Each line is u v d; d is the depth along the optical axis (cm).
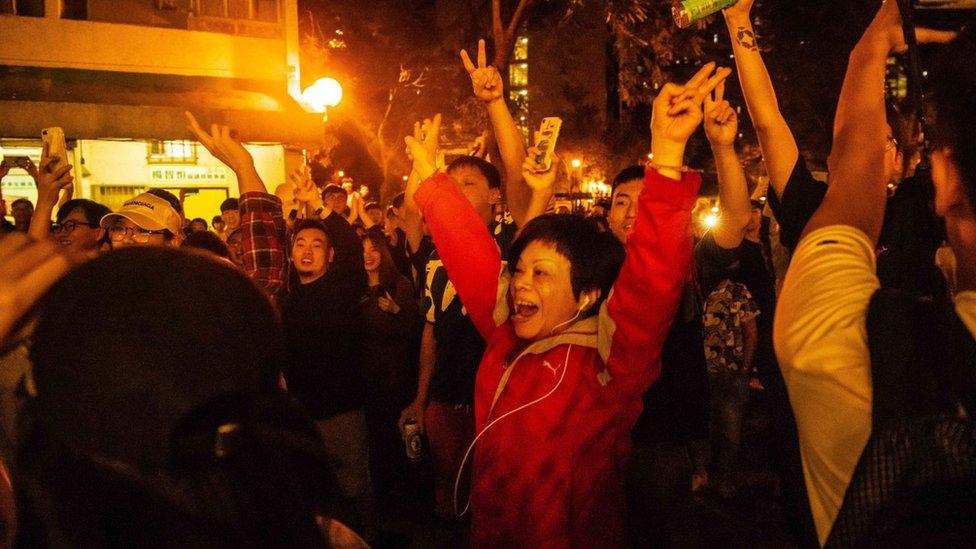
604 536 262
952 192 132
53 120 1226
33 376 106
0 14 1317
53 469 106
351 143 2417
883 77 162
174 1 1448
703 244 393
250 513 109
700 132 2539
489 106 407
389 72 2298
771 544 526
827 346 133
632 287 242
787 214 216
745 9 225
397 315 662
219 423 108
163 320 105
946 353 122
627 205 409
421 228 684
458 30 2131
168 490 105
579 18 1859
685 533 397
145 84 1415
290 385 498
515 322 280
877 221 149
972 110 127
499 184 479
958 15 180
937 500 120
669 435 392
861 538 124
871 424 128
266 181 1560
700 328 406
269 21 1537
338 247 521
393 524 584
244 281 115
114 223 500
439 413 461
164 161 1502
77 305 106
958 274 133
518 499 259
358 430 513
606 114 3195
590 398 260
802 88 2375
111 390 103
